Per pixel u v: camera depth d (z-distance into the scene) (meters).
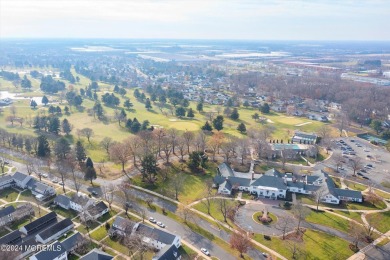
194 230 139.75
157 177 189.38
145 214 150.88
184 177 189.75
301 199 168.00
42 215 149.62
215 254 124.88
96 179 186.38
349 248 129.50
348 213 155.50
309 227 143.25
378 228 143.50
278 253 125.50
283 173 195.88
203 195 170.25
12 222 144.12
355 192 168.25
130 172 196.25
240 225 143.75
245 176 191.75
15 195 167.25
